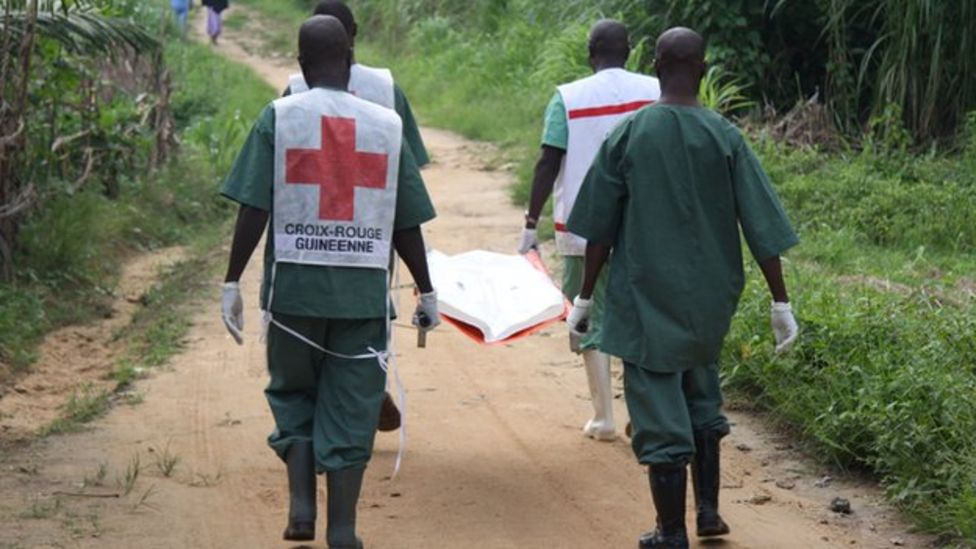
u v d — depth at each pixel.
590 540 5.80
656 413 5.36
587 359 7.06
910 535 5.86
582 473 6.64
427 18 26.83
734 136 5.42
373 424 5.41
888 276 9.87
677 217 5.37
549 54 18.73
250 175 5.29
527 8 22.45
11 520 5.83
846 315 7.73
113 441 7.00
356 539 5.33
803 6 15.52
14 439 7.00
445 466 6.73
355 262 5.36
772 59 15.68
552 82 18.20
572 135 6.77
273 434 5.55
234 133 15.89
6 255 9.73
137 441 7.01
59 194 11.08
